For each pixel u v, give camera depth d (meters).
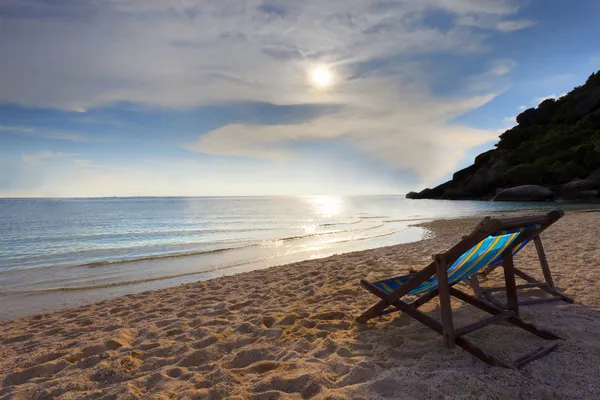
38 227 25.12
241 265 10.64
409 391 2.66
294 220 30.14
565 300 4.65
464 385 2.70
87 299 7.22
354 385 2.78
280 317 4.82
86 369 3.49
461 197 65.56
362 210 45.56
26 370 3.51
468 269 3.72
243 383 3.02
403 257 9.37
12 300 7.17
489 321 3.41
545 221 3.51
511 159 57.97
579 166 48.69
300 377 2.96
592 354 3.14
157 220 31.36
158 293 6.97
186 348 3.90
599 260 6.85
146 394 2.91
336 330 4.17
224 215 38.50
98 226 25.64
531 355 3.08
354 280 6.92
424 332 3.91
